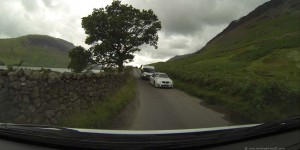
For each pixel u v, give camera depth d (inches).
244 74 1160.8
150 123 366.6
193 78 967.0
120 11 1569.9
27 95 257.0
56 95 299.0
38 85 270.7
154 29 1578.5
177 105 552.7
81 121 304.8
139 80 1352.1
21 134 106.1
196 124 368.5
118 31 1467.8
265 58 1860.2
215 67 1732.3
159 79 1011.9
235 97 583.2
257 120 397.4
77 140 103.8
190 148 104.3
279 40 2679.6
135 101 589.3
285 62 1561.3
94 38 1501.0
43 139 102.8
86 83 382.9
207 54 4045.3
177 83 1102.4
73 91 340.8
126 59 1584.6
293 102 431.8
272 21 5073.8
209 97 652.1
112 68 1491.1
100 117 348.5
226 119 411.2
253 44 3417.8
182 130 130.0
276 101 455.5
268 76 1064.2
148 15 1566.2
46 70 321.7
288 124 133.6
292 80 832.9
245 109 467.2
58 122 290.7
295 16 4630.9
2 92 232.5
